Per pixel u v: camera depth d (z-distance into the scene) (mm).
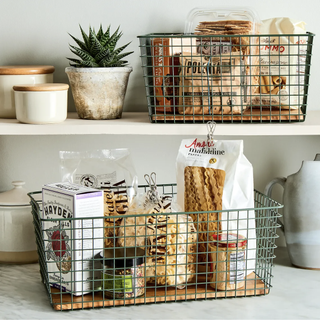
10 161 1434
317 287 1176
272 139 1451
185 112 1159
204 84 1140
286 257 1388
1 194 1334
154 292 1102
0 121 1213
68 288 1062
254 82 1193
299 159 1462
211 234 1166
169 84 1167
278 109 1213
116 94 1222
